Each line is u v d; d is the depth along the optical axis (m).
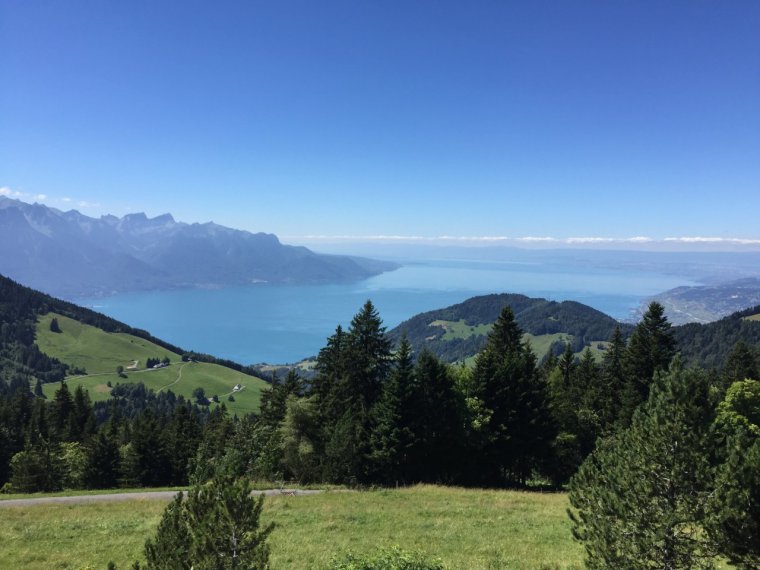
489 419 38.50
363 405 41.06
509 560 14.95
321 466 37.78
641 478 8.95
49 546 18.33
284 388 51.91
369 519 21.66
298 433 39.78
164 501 28.33
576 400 56.34
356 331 43.91
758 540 8.30
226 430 65.06
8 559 16.69
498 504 25.70
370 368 42.88
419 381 38.66
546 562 14.61
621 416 47.25
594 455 10.61
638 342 50.16
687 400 8.89
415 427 37.16
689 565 8.51
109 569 8.04
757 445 8.77
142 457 65.19
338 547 16.95
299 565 14.96
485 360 41.34
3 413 92.00
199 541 7.60
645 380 48.47
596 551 9.34
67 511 24.98
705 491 8.47
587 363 65.06
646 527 8.73
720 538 8.37
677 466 8.52
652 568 8.70
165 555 7.81
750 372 52.28
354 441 36.97
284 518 21.92
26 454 60.06
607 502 9.27
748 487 8.34
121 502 27.88
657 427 8.86
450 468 39.31
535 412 40.00
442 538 18.17
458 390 39.91
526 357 43.06
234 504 7.83
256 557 7.75
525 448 40.16
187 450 70.00
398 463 36.91
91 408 100.94
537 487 40.66
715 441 8.98
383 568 10.94
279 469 40.41
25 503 28.34
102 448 64.88
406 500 27.00
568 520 21.39
